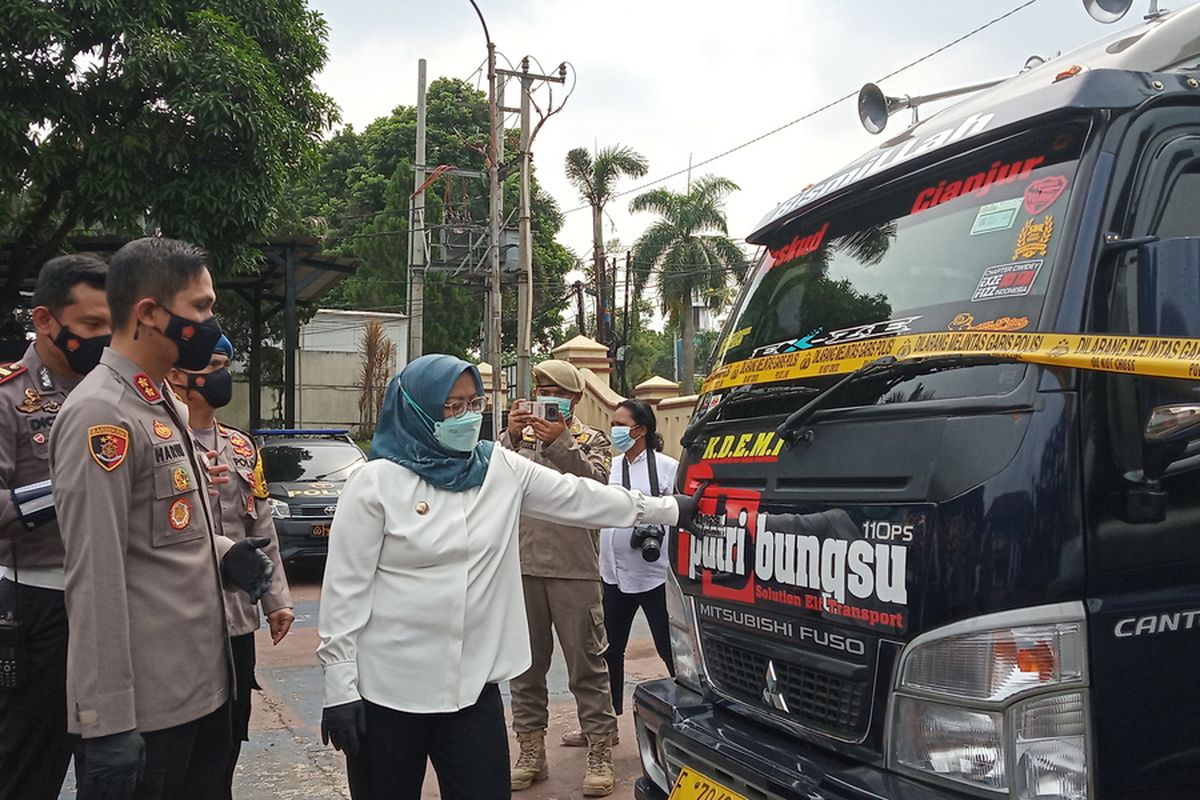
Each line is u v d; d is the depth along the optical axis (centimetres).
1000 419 203
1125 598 196
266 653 672
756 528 256
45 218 1179
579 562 399
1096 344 195
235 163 1105
